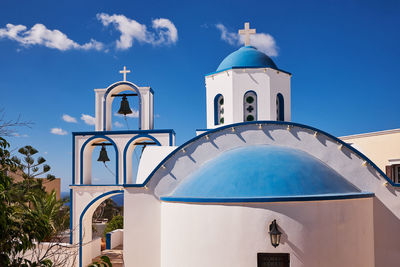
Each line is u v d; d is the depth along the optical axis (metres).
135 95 14.79
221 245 7.99
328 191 8.37
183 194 8.95
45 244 12.67
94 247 15.58
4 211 4.62
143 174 10.87
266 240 7.77
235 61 14.20
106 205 29.77
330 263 7.93
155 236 10.02
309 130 9.97
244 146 10.04
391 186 9.55
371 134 15.80
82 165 14.20
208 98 14.52
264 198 7.82
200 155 10.15
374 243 9.46
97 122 14.40
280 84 14.00
